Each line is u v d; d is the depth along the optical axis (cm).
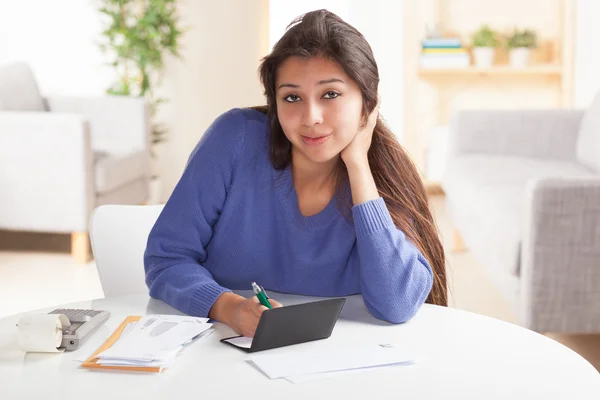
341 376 127
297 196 171
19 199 475
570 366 132
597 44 634
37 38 653
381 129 177
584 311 304
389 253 160
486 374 128
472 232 412
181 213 174
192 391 121
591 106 470
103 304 165
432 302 183
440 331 150
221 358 135
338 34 152
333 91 153
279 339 138
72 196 471
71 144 469
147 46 616
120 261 199
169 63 657
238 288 180
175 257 174
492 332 149
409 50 667
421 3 676
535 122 510
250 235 174
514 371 130
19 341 135
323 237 171
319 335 144
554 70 657
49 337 134
